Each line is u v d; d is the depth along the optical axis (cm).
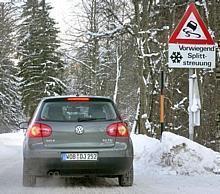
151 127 2166
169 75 2128
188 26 1109
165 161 1144
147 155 1260
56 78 5766
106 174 898
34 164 877
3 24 4188
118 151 888
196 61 1111
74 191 859
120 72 3525
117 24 2231
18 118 6166
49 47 5759
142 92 2183
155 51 2180
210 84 1734
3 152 1942
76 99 923
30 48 5778
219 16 1705
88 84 4269
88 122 895
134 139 1720
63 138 883
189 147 1135
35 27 5644
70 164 873
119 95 4197
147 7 2142
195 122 1145
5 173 1162
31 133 890
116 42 2564
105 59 3744
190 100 1152
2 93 5822
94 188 898
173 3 2062
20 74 5884
